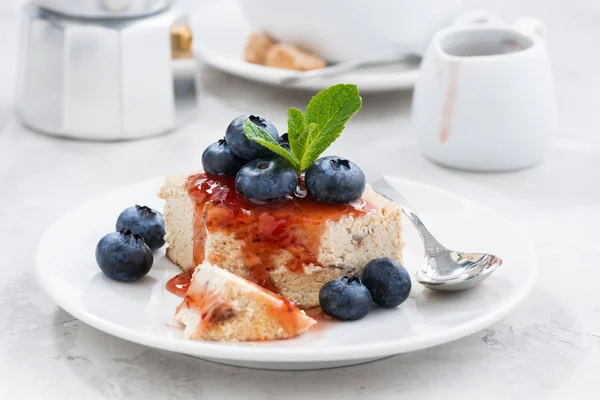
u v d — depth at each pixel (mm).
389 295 536
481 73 686
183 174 587
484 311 530
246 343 512
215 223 552
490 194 678
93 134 739
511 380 523
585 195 680
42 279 545
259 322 515
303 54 776
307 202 559
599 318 564
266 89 812
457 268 561
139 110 740
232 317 513
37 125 750
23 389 514
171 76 747
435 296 547
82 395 511
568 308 571
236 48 816
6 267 598
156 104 744
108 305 535
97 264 563
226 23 851
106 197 616
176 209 579
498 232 589
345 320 530
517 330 555
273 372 524
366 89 759
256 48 788
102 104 734
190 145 736
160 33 736
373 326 526
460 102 691
